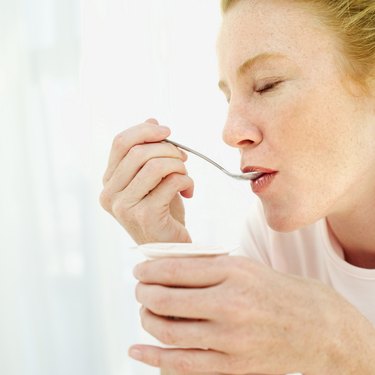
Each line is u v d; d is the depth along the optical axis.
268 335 0.49
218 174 1.51
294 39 0.65
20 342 1.82
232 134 0.68
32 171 1.80
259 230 1.02
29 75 1.79
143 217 0.77
